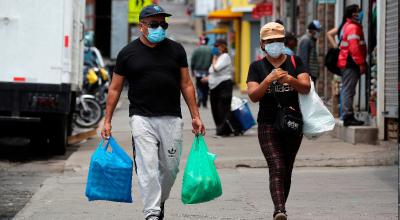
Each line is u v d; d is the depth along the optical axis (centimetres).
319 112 1834
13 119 3170
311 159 2958
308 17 5544
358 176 2734
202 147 1795
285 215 1759
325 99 4522
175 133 1802
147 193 1761
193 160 1780
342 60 3303
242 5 9262
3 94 3166
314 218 2039
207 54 5909
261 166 2995
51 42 3177
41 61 3173
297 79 1825
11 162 3198
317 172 2836
